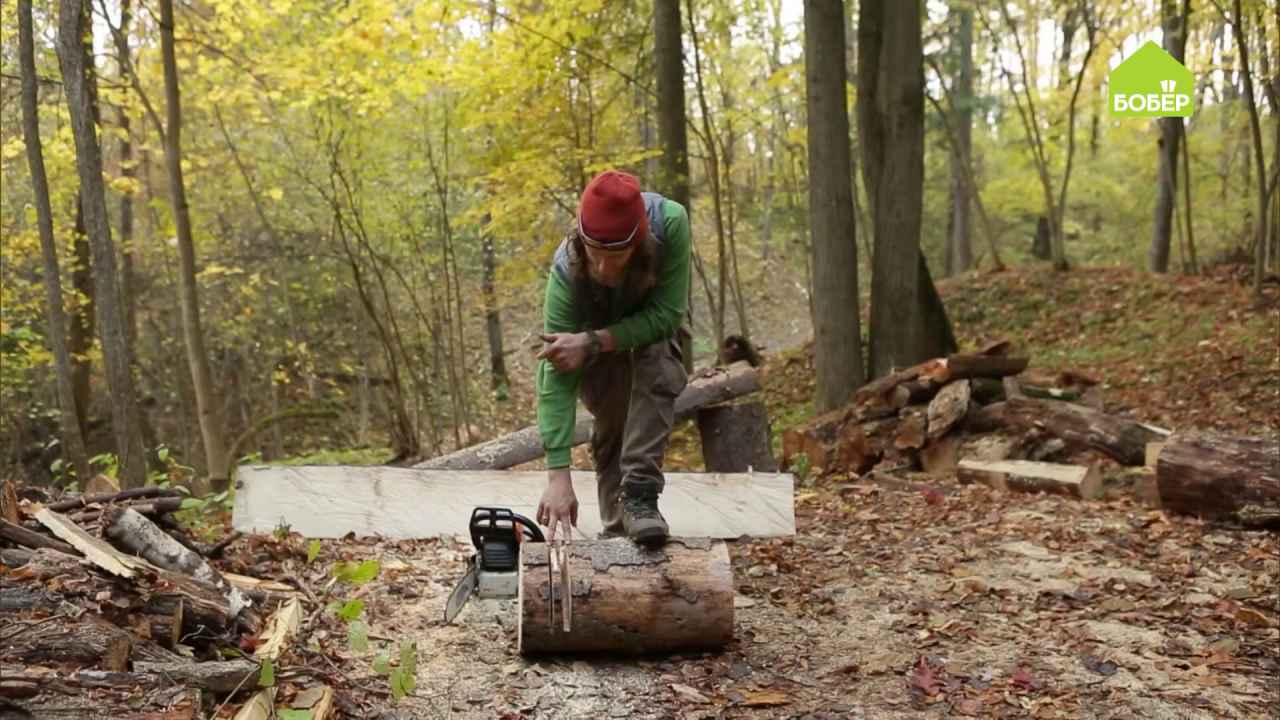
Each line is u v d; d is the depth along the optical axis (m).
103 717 2.36
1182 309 14.52
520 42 11.02
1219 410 10.75
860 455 8.16
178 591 3.08
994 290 17.03
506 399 22.11
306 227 18.89
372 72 11.20
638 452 3.60
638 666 3.46
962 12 20.86
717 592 3.46
